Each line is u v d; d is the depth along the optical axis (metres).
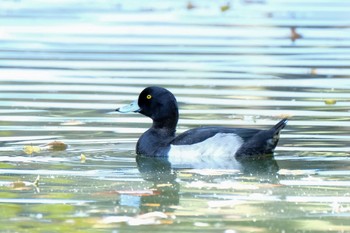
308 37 25.70
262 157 14.84
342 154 14.73
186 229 10.93
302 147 15.20
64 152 14.98
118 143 15.65
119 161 14.62
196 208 11.85
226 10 30.27
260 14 29.61
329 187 12.84
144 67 21.73
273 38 25.52
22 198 12.30
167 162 14.71
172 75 20.83
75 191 12.69
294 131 16.09
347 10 30.11
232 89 19.48
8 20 28.33
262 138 14.77
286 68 21.61
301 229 10.91
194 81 20.17
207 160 14.77
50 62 22.45
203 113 17.41
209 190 12.80
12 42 25.09
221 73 21.05
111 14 29.47
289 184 13.08
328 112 17.42
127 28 27.06
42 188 12.84
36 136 15.85
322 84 19.97
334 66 21.80
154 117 15.54
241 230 10.88
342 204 11.97
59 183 13.12
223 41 25.08
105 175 13.66
